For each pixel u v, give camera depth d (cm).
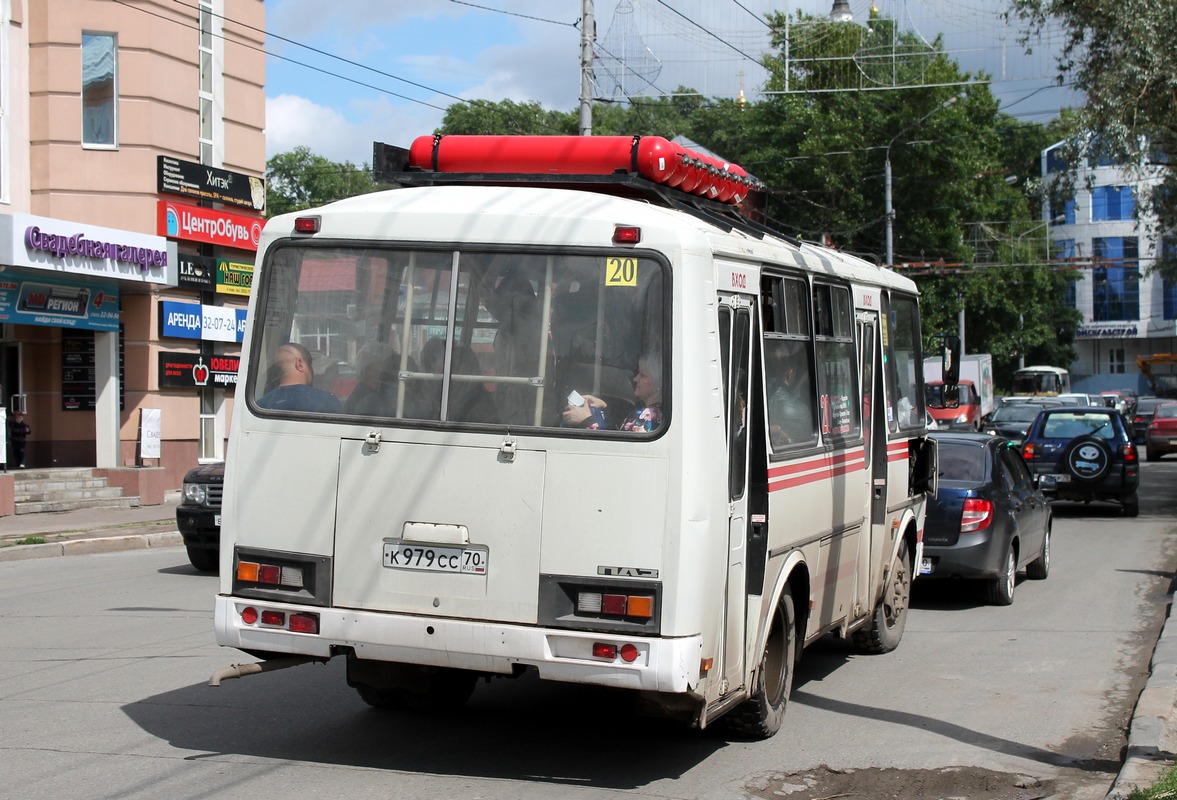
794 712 802
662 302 589
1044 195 2364
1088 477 2091
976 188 4978
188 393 2523
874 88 2523
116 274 2233
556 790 614
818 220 4481
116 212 2355
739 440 640
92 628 1062
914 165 4378
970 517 1205
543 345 600
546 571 584
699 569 576
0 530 1822
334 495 616
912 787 643
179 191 2438
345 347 630
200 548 1473
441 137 698
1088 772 676
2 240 1991
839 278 848
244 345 645
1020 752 713
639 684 565
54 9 2316
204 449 2612
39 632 1041
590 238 600
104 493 2241
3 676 861
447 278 618
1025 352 7225
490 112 5844
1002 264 4738
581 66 2033
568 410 593
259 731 716
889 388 994
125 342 2416
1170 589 1356
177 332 2461
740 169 798
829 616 827
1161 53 2031
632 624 571
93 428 2361
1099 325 8256
